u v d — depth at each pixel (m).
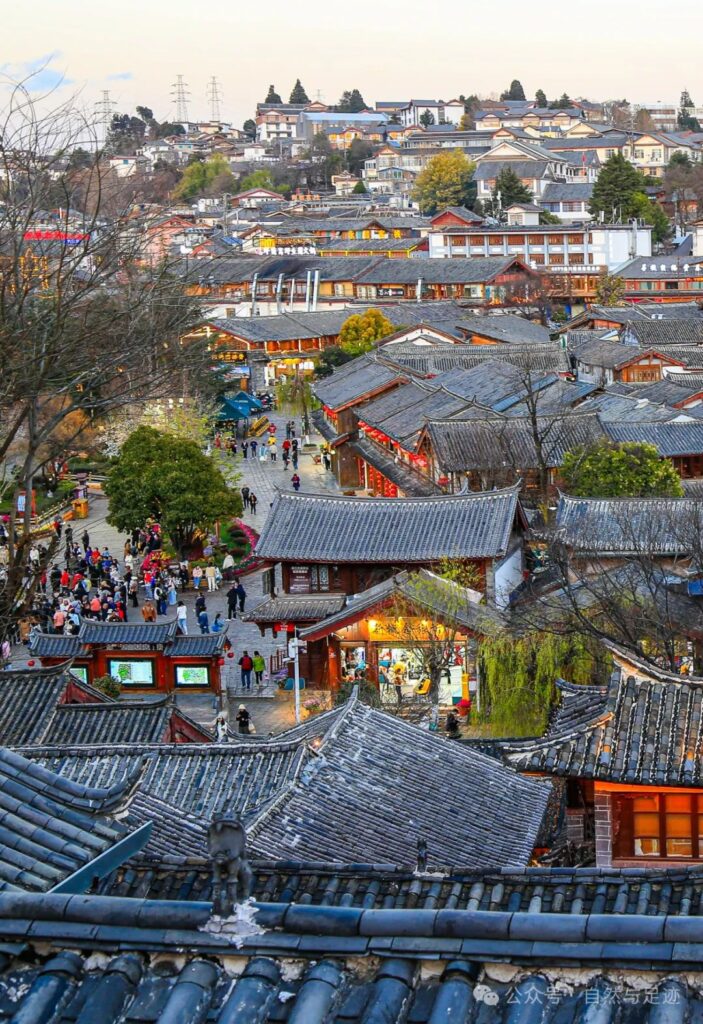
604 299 167.00
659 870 21.83
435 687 49.31
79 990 9.46
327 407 101.12
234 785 30.23
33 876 13.05
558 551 54.94
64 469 92.25
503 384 98.62
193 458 75.75
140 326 35.03
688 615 45.28
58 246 34.25
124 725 39.94
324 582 59.22
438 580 52.28
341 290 171.62
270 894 22.31
